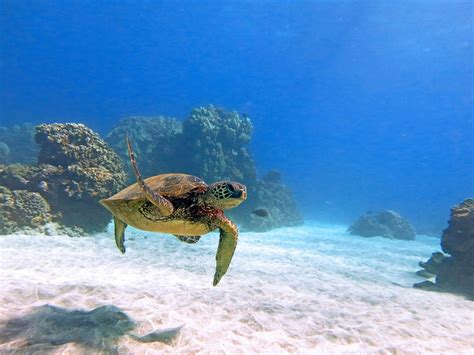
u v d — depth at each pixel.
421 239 28.08
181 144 21.44
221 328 5.57
